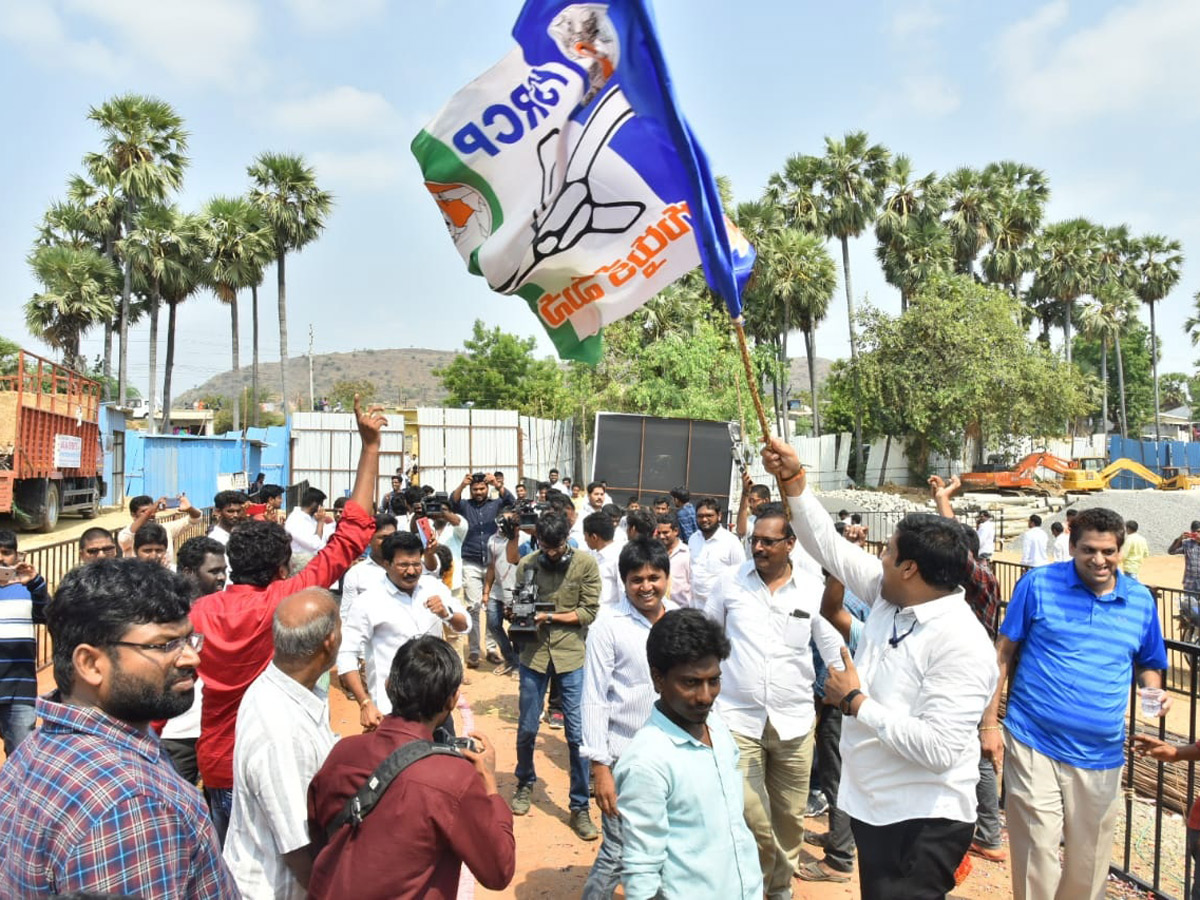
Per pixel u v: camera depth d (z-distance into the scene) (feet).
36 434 54.08
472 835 7.63
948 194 133.59
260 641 11.10
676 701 8.45
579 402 99.45
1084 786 12.20
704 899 8.16
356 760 8.05
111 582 5.73
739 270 12.87
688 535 32.58
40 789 5.22
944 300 115.75
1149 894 15.16
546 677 18.34
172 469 84.53
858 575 11.08
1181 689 32.07
